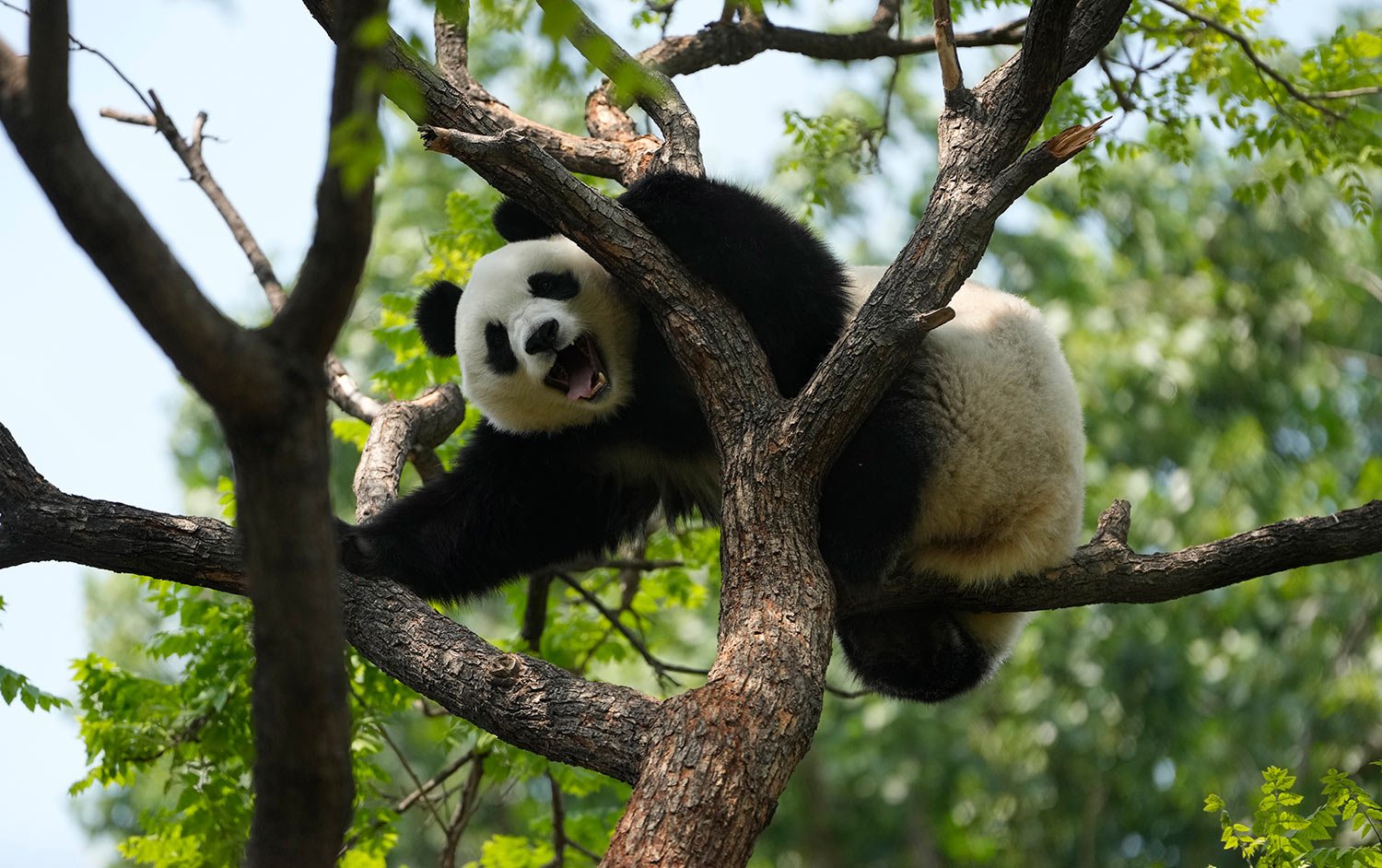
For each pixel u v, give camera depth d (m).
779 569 7.00
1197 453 25.03
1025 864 26.59
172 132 12.97
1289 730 24.53
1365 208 12.75
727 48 12.55
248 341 4.40
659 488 11.27
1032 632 24.94
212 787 11.08
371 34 4.09
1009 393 9.48
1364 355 29.25
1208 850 25.25
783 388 9.05
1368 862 7.59
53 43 3.93
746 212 8.77
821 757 29.28
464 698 7.25
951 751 26.92
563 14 4.00
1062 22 7.24
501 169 7.37
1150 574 9.30
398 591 8.16
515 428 10.40
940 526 9.52
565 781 13.12
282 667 4.84
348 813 5.29
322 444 4.66
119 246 4.10
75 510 8.27
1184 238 26.12
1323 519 8.86
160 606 11.84
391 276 25.64
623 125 12.12
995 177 7.62
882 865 29.66
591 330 10.30
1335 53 12.70
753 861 29.80
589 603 14.32
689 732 6.18
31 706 9.68
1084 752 25.28
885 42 13.14
